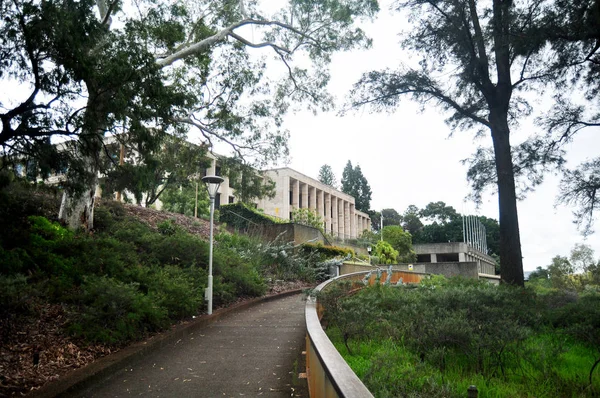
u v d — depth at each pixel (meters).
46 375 5.59
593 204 13.89
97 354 6.71
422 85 16.16
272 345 8.07
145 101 8.97
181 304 9.77
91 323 7.22
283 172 57.06
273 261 20.69
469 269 40.41
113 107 8.16
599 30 12.01
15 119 7.68
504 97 15.62
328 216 68.69
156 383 5.81
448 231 82.12
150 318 8.24
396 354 7.09
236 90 19.03
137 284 8.43
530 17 13.31
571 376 6.54
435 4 15.55
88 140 8.53
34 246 9.65
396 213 98.06
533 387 6.14
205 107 18.95
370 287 14.83
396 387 5.15
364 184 88.06
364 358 7.00
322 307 9.41
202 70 18.31
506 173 15.06
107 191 10.66
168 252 13.15
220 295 12.48
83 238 11.34
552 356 7.49
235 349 7.75
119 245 11.82
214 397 5.21
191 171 21.20
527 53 13.78
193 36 19.09
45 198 15.65
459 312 8.52
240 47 19.88
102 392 5.45
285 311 12.43
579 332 9.11
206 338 8.68
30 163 8.62
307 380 5.55
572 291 15.03
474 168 15.83
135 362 6.85
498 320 7.79
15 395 4.88
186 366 6.64
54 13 7.23
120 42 8.89
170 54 16.89
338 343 8.06
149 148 9.48
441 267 41.50
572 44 12.99
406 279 29.27
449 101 16.41
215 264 13.76
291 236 27.27
